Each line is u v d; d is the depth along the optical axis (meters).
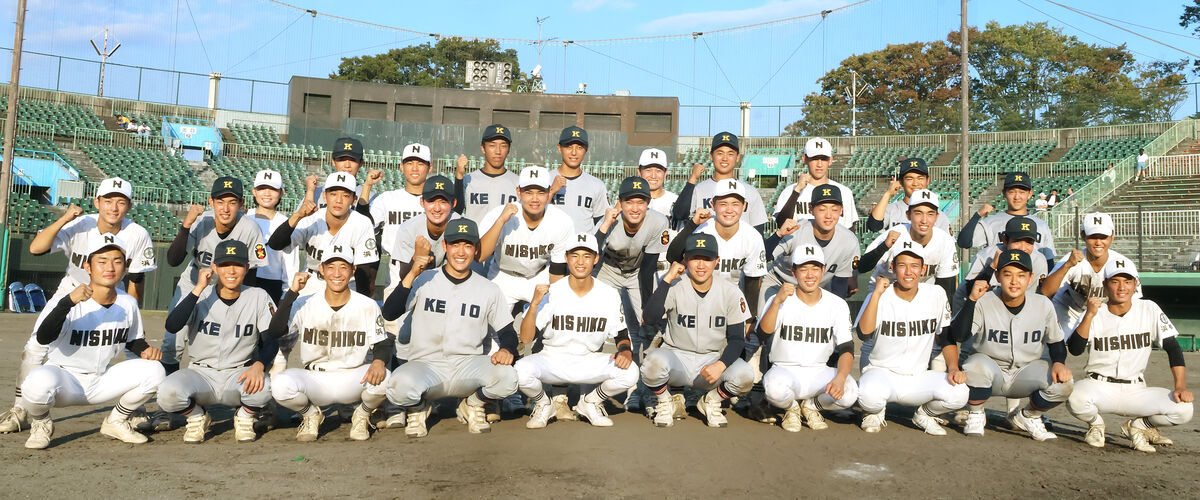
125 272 6.40
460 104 34.62
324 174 32.91
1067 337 7.11
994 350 6.53
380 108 34.22
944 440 6.24
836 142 37.62
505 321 6.31
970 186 32.38
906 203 9.07
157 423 6.22
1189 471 5.32
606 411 7.40
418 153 8.11
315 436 5.91
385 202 8.21
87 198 26.58
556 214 7.27
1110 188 25.56
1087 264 6.84
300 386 5.70
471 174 8.00
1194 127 30.50
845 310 6.51
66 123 31.59
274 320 5.81
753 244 7.46
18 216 23.86
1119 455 5.84
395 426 6.42
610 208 7.46
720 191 7.09
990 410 7.93
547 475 4.86
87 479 4.65
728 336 6.57
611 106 35.41
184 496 4.34
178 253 6.80
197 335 5.88
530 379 6.25
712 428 6.50
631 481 4.75
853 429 6.61
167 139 32.19
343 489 4.51
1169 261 19.61
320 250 7.48
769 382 6.41
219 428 6.40
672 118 35.44
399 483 4.65
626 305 8.16
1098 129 33.41
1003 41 47.62
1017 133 35.19
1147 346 6.08
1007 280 6.36
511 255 7.29
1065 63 47.34
